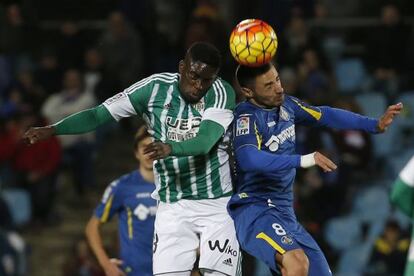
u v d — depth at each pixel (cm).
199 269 2125
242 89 2064
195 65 1953
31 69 5422
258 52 1962
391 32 5144
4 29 5397
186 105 2022
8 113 4834
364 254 4341
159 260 2125
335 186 4312
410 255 1496
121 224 2648
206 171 2086
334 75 5028
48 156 4831
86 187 5138
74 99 5019
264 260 2069
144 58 5381
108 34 5234
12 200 4806
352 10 5600
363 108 5081
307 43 4938
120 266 2652
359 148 4406
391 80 5166
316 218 4294
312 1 5478
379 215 4538
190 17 5256
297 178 4397
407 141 5006
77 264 4066
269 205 2120
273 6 5116
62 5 6041
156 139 2053
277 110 2077
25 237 4850
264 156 1958
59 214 5022
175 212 2116
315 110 2134
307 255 2103
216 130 1966
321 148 4281
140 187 2605
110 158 5422
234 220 2127
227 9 5488
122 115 2042
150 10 5409
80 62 5422
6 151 4806
